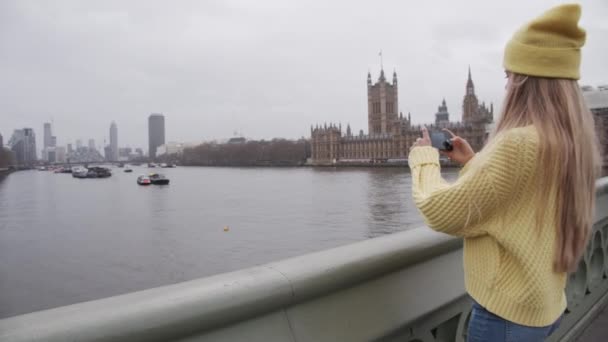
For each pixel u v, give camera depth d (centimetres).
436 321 234
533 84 172
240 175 15938
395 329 202
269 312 159
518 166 159
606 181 416
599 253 429
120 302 130
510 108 178
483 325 173
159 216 5744
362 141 17775
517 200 163
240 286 148
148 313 128
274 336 160
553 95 168
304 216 5534
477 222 165
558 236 164
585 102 175
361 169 16300
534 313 165
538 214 161
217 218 5541
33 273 3008
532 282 162
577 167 162
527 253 162
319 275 168
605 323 400
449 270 238
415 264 217
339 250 189
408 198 6931
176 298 135
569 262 167
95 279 2891
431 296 223
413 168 185
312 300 174
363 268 183
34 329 113
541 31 168
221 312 142
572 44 169
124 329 123
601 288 428
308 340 169
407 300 211
